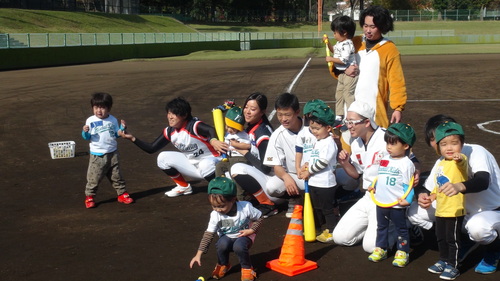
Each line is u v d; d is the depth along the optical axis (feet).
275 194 19.69
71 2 204.95
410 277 15.12
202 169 22.08
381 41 20.88
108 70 95.35
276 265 15.85
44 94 60.64
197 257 14.96
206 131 21.91
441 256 15.28
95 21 192.44
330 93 54.70
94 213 21.30
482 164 14.58
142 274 15.79
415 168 15.99
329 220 17.81
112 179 22.34
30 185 25.34
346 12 303.89
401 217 15.66
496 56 102.06
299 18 284.20
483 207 15.28
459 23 256.11
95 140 21.76
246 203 15.11
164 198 23.09
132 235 18.86
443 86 59.00
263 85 63.26
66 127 40.42
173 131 22.35
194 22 254.47
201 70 87.45
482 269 15.21
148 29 209.97
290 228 15.97
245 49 167.63
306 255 16.89
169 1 267.39
